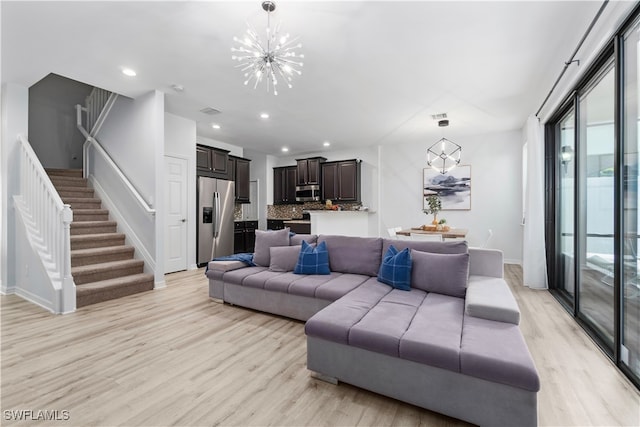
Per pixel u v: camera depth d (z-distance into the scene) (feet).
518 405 4.59
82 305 10.76
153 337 8.29
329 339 6.08
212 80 11.60
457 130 18.53
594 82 8.74
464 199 20.10
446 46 9.02
